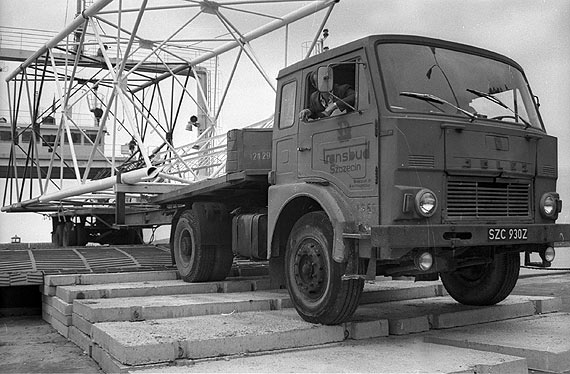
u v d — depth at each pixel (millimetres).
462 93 6102
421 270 5641
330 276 5867
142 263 9992
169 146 11789
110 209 15781
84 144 19531
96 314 6434
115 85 11266
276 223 6727
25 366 5906
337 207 5797
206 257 8641
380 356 5340
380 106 5637
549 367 5434
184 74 17984
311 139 6422
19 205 15844
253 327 5910
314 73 6281
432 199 5469
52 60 14039
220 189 8242
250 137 7828
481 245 5738
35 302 9328
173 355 5156
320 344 5875
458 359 5184
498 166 5871
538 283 12781
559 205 6355
